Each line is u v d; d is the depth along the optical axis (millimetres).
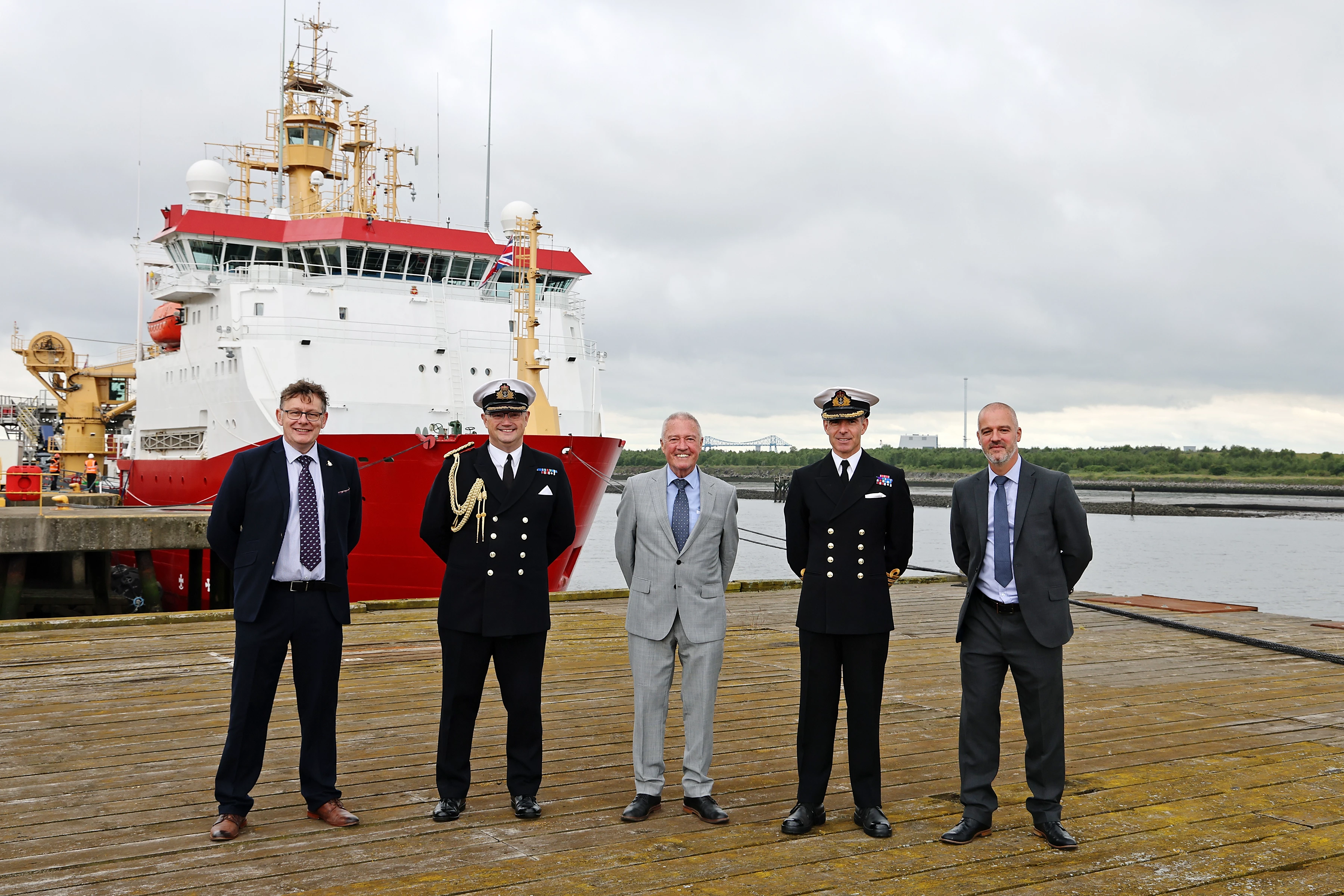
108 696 7117
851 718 4539
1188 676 8266
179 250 20328
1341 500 94312
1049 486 4465
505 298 20719
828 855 4195
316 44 23703
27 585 18797
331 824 4531
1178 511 72500
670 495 4852
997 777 5391
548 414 16578
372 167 23547
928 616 11453
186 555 20828
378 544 15977
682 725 6465
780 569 34781
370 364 18641
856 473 4613
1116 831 4496
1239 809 4797
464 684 4648
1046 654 4395
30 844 4273
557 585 17656
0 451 34375
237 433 18438
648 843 4324
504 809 4785
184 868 4008
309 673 4566
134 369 30078
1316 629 10781
